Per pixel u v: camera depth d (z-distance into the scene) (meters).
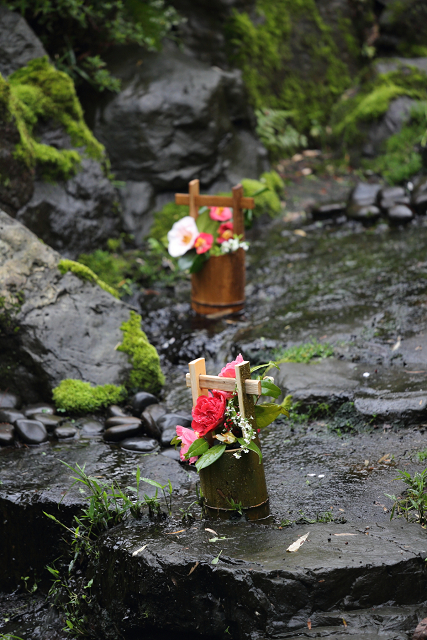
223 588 2.43
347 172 8.53
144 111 6.65
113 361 4.20
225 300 5.29
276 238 6.93
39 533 3.12
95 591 2.82
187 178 6.93
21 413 3.88
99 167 6.06
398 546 2.46
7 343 4.09
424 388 3.74
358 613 2.32
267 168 7.88
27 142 5.30
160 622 2.58
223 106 7.24
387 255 6.09
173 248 5.14
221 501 2.77
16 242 4.23
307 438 3.59
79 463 3.41
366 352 4.29
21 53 5.88
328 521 2.76
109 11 6.77
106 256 5.90
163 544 2.61
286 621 2.31
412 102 8.50
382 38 9.31
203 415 2.66
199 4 8.10
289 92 8.90
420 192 7.19
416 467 3.16
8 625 3.01
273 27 8.68
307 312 5.04
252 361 4.43
